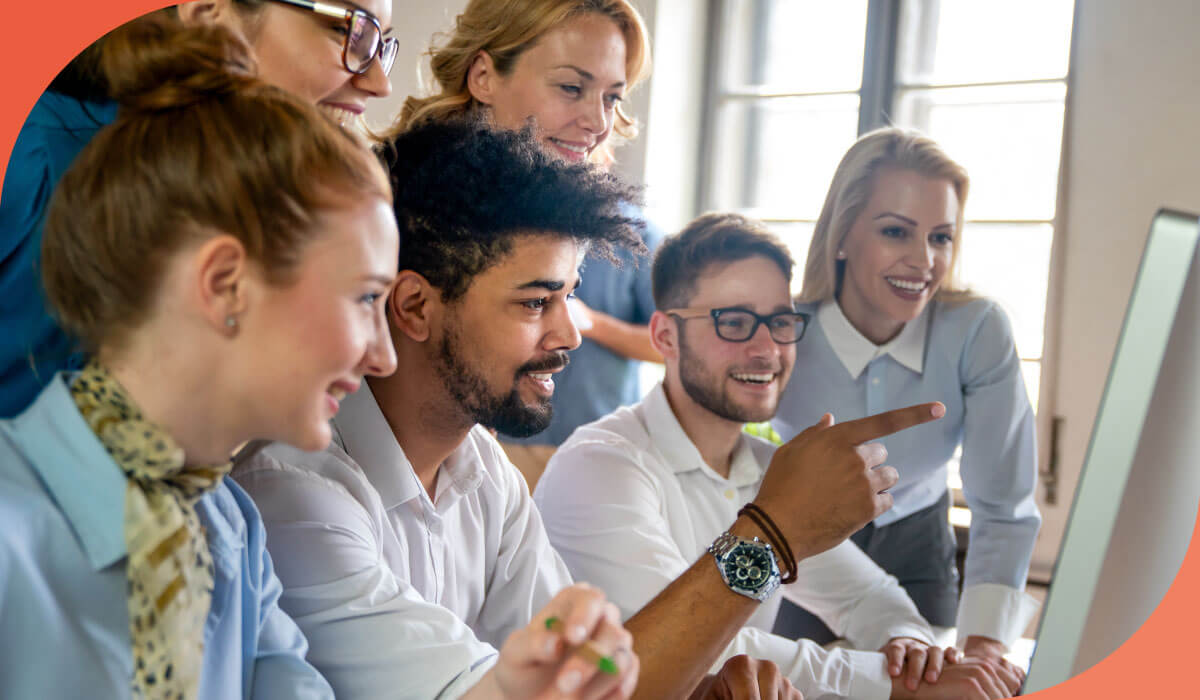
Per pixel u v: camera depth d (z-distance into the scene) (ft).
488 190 2.76
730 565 2.70
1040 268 5.81
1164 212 2.07
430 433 3.02
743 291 4.67
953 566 5.43
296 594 2.60
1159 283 2.05
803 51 6.56
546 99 4.99
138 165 1.84
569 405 5.51
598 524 4.20
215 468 2.02
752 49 6.70
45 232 1.92
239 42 2.09
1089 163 5.74
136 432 1.88
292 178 1.85
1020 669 4.36
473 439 3.35
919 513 5.39
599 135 5.14
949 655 4.41
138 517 1.90
